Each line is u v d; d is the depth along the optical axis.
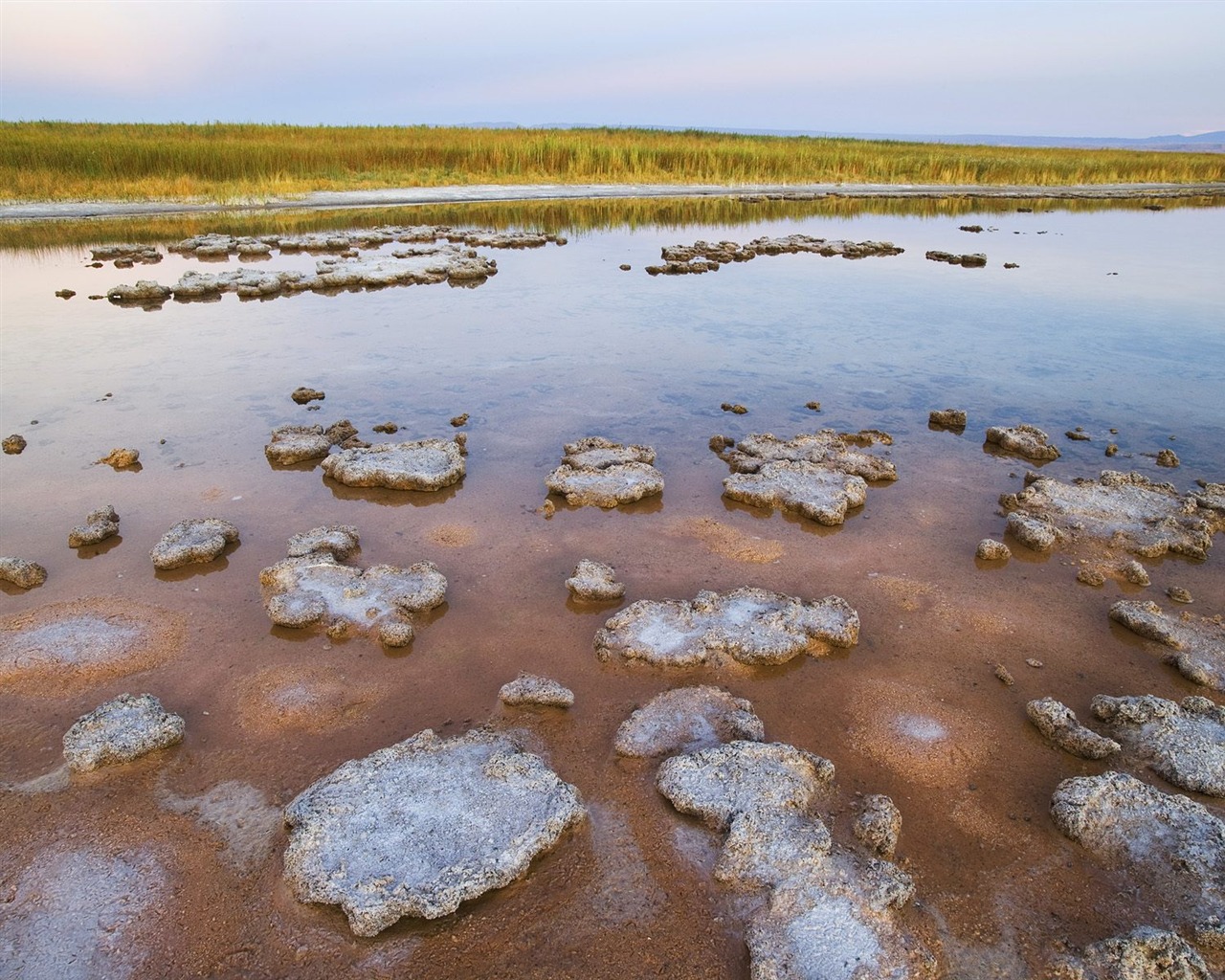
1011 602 4.38
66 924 2.57
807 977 2.43
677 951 2.54
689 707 3.53
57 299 10.24
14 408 6.73
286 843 2.86
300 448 5.93
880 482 5.78
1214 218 20.08
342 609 4.13
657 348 8.72
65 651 3.82
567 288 11.37
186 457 5.94
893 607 4.32
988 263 13.62
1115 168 29.70
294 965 2.47
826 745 3.39
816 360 8.43
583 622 4.15
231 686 3.64
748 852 2.81
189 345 8.49
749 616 4.08
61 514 5.08
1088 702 3.68
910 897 2.71
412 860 2.74
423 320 9.65
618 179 23.70
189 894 2.68
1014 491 5.66
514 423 6.70
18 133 20.81
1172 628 4.09
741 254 13.66
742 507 5.40
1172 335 9.38
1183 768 3.24
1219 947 2.58
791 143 33.44
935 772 3.26
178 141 22.53
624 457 5.90
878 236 16.39
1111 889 2.79
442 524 5.09
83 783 3.11
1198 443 6.45
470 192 20.70
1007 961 2.54
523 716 3.50
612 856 2.86
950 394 7.51
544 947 2.53
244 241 13.64
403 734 3.38
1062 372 8.09
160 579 4.45
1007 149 37.38
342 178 21.05
